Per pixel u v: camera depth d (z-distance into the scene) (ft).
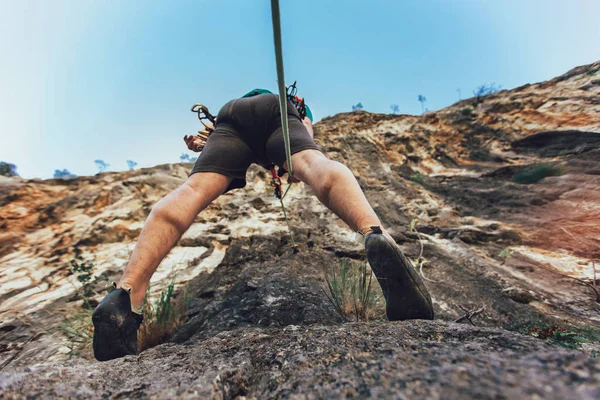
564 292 7.75
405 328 3.34
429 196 16.69
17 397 2.34
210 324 5.91
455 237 11.68
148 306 6.11
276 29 2.87
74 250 12.80
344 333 3.33
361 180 18.12
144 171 19.45
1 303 9.04
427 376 1.93
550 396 1.53
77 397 2.41
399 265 3.75
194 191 4.71
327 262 9.25
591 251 9.89
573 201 13.65
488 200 15.75
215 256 10.70
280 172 6.05
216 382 2.56
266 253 10.12
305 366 2.68
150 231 4.26
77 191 17.74
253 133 5.51
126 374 2.96
